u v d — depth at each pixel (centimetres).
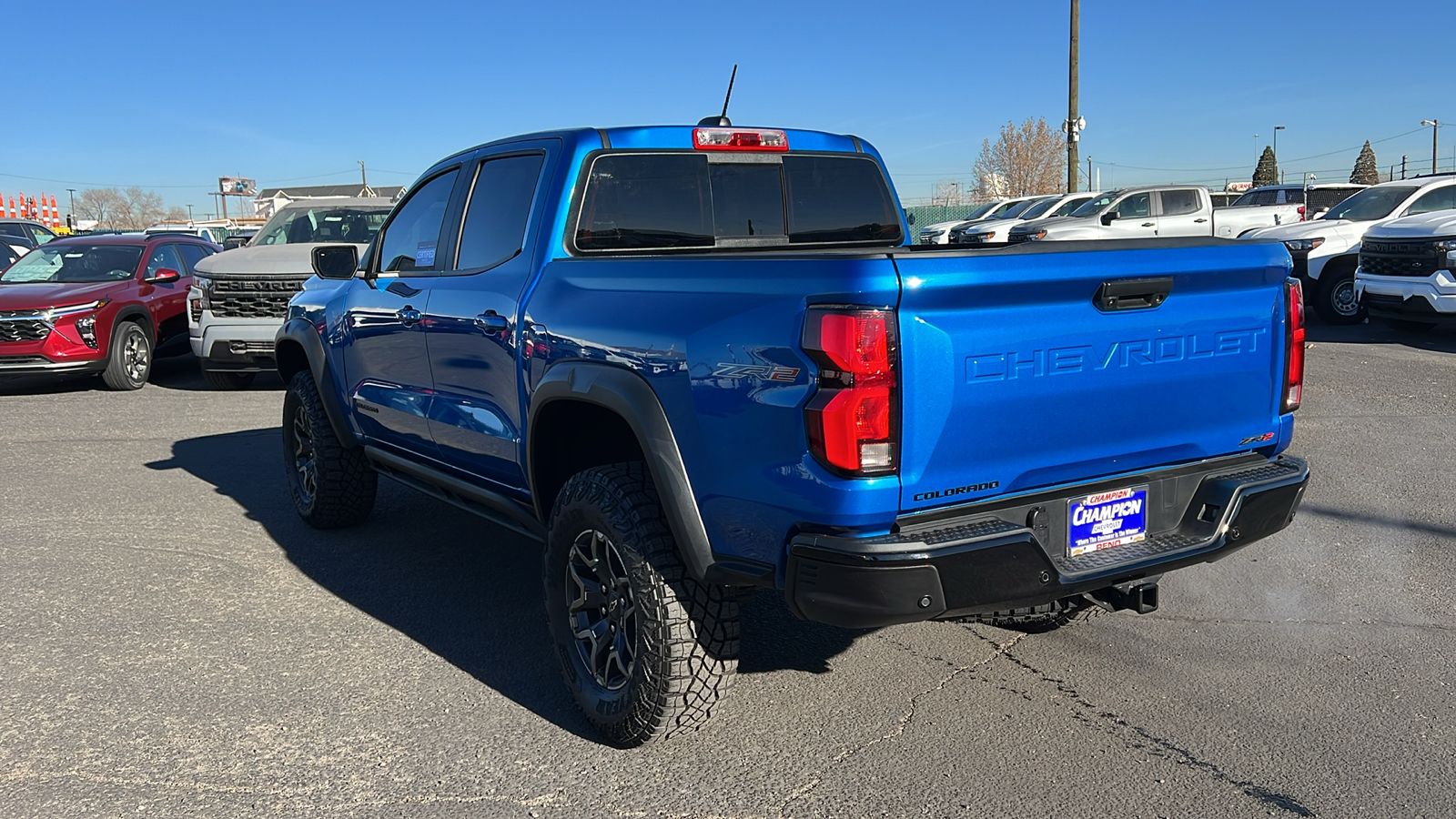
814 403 261
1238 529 314
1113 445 298
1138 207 1870
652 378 308
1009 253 269
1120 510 305
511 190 408
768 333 272
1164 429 308
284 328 581
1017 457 281
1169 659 386
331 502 555
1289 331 332
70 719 352
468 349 406
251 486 676
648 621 310
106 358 1092
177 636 425
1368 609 427
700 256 307
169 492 661
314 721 351
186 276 1277
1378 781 299
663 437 303
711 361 289
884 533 268
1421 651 386
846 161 450
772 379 272
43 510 619
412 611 453
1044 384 279
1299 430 750
